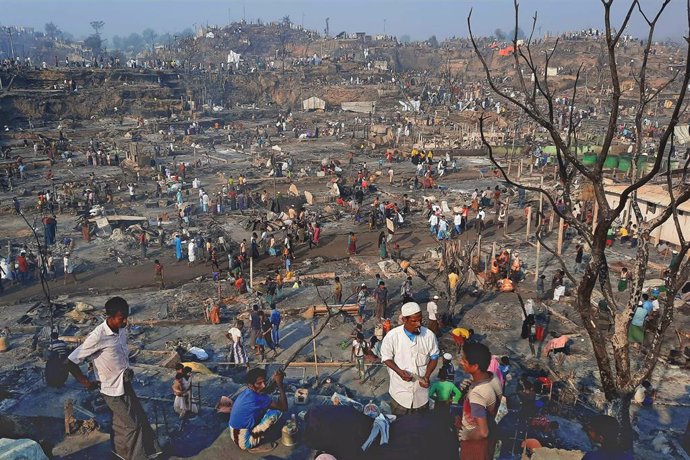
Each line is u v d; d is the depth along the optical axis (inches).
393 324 856.9
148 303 1006.4
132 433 273.9
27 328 856.3
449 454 247.1
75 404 409.1
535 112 247.4
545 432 446.0
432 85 4734.3
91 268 1201.4
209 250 1204.5
